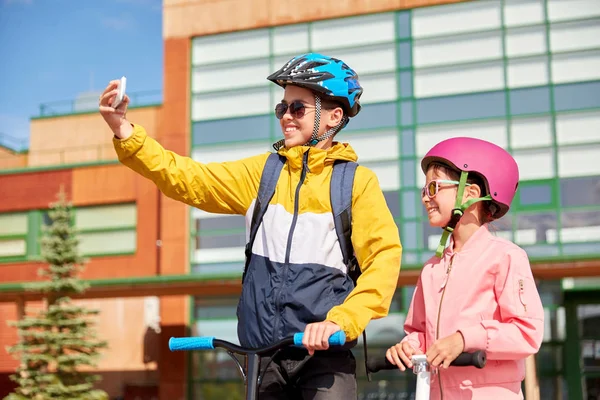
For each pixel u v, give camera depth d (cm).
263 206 318
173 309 2075
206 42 2150
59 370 1812
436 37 1956
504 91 1891
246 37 2117
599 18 1862
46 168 2258
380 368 304
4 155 2670
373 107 1970
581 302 1822
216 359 2025
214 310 2052
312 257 302
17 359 2120
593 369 1789
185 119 2125
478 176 330
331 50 2030
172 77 2152
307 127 323
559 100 1853
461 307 321
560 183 1811
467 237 334
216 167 328
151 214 2122
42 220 2262
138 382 2142
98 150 2514
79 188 2208
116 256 2136
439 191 330
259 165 330
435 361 288
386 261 295
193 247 2066
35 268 2242
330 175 315
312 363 296
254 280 307
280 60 2078
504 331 298
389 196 1917
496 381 312
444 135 1912
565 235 1781
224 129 2098
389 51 1984
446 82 1934
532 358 1455
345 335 262
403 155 1925
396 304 1880
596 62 1848
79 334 1827
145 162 310
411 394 1819
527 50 1892
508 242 327
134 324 2175
